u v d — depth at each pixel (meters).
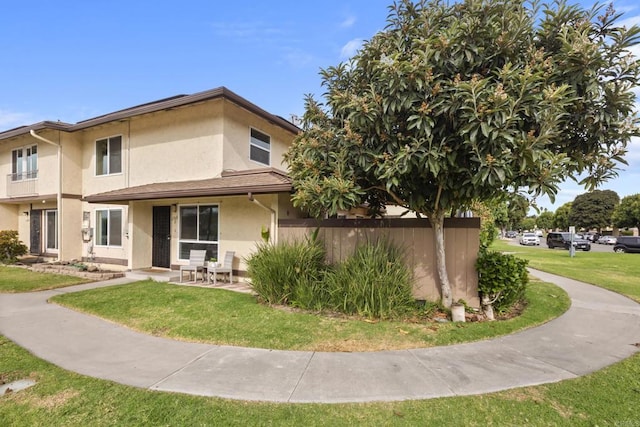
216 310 6.41
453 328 5.44
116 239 12.56
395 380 3.71
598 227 56.72
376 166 5.63
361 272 6.25
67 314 6.43
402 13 5.78
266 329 5.38
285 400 3.29
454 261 6.63
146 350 4.63
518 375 3.85
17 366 4.06
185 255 10.73
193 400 3.28
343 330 5.32
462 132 4.52
